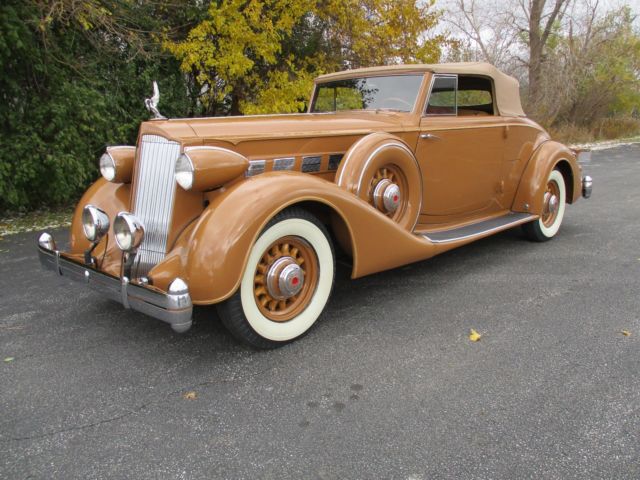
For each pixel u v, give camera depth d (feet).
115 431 7.59
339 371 9.16
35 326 11.35
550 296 12.48
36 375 9.22
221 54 27.84
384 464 6.75
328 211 11.00
